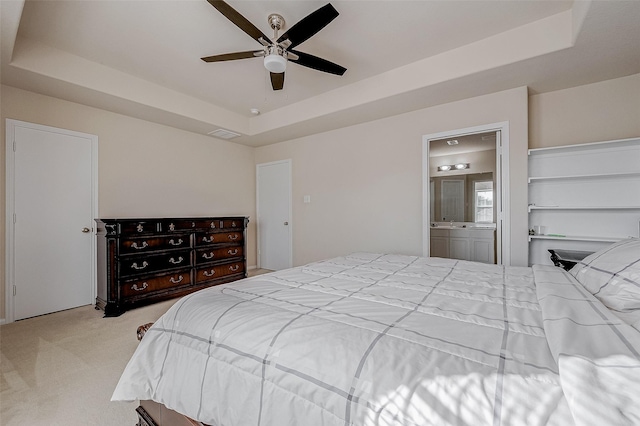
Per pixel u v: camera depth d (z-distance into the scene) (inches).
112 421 56.9
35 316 114.1
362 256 100.1
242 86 131.5
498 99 114.7
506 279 63.1
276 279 65.1
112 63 111.7
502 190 114.9
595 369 23.8
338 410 27.6
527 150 110.0
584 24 75.2
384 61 111.0
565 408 21.6
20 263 111.3
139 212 144.6
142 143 146.0
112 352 84.4
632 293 41.6
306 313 41.3
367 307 43.9
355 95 128.3
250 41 97.8
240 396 34.4
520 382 24.2
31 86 108.2
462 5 81.7
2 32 78.2
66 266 122.4
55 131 119.1
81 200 126.3
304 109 147.6
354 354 30.3
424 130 132.6
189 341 42.0
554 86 109.6
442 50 104.2
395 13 84.5
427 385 25.5
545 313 37.7
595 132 106.4
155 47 101.0
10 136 108.9
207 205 175.5
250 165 203.5
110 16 84.9
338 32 93.3
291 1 80.0
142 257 123.6
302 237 179.5
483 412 23.0
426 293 52.7
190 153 166.9
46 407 60.6
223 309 43.8
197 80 125.6
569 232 110.9
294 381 30.9
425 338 32.6
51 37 95.3
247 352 35.7
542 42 87.8
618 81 103.0
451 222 129.5
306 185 177.3
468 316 39.9
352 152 156.9
